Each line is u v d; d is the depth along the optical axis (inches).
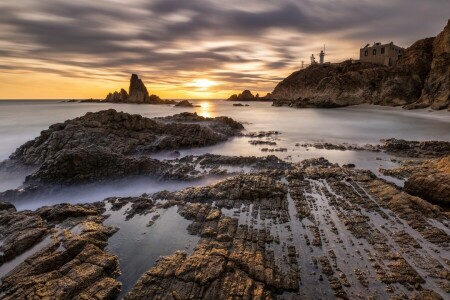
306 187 868.0
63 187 932.6
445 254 533.6
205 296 418.0
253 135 2025.1
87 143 1304.1
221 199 773.3
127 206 762.2
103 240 590.6
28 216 641.0
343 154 1405.0
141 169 1030.4
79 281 439.8
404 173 1013.8
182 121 2288.4
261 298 420.2
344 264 510.6
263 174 979.9
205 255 508.4
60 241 540.4
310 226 641.0
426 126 2214.6
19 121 2669.8
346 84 3973.9
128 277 489.4
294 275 480.7
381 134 2010.3
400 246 560.4
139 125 1562.5
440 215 672.4
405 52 3941.9
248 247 549.3
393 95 3449.8
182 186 953.5
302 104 4249.5
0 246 523.5
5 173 1153.4
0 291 423.2
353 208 724.0
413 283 462.3
